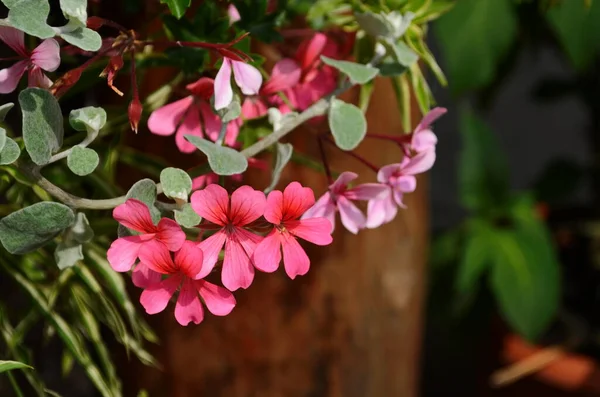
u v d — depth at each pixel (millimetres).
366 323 1196
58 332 909
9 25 787
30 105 779
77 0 787
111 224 908
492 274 1834
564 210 2152
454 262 2010
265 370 1163
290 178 1078
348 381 1207
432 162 874
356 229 873
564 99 2273
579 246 2098
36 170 796
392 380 1263
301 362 1175
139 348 948
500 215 1972
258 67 890
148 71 1014
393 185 878
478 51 1590
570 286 2076
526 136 2828
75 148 793
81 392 1438
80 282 937
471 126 2051
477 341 2033
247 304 1138
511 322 1791
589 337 1921
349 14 962
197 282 796
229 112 835
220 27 891
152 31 987
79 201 807
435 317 2043
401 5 928
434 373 2465
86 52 893
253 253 794
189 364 1146
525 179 2840
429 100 963
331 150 1083
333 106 854
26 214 786
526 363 1834
